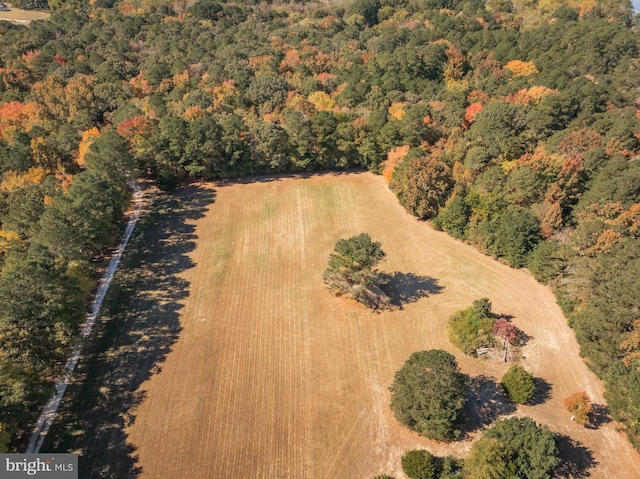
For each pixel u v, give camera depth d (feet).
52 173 241.35
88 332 174.91
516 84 332.80
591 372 163.02
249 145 280.72
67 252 180.75
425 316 186.60
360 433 140.87
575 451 136.46
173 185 273.95
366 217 253.85
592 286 177.78
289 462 132.98
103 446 136.46
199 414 146.41
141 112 290.15
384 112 289.94
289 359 166.71
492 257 221.66
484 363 165.17
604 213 202.49
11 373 135.54
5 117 281.13
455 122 279.08
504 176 226.58
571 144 246.68
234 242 231.71
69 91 301.84
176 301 192.65
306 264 216.74
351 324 182.50
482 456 119.03
